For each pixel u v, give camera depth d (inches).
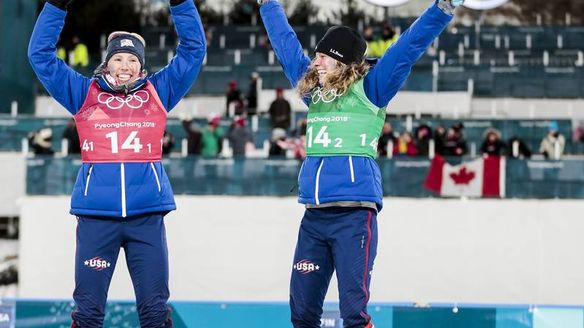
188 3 245.6
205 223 681.0
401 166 698.2
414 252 676.7
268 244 679.7
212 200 682.8
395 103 1074.1
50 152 776.9
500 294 673.0
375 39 1130.7
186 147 794.2
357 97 239.6
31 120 824.9
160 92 245.4
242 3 1392.7
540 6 1425.9
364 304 234.5
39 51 240.8
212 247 679.7
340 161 238.5
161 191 239.8
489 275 674.8
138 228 238.4
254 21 1387.8
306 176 241.4
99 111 240.2
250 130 841.5
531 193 698.8
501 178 697.0
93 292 237.0
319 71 242.7
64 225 685.3
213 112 1079.0
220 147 780.0
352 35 241.0
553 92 1096.8
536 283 671.8
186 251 679.7
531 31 1273.4
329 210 238.5
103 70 244.2
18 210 758.5
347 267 234.8
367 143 240.1
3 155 765.3
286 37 258.7
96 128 239.8
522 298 672.4
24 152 800.9
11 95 998.4
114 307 334.0
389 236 678.5
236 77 1095.6
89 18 1311.5
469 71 1093.1
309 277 240.7
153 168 240.2
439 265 675.4
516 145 775.7
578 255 670.5
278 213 681.0
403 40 235.6
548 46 1269.7
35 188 693.9
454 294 674.8
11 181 761.6
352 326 233.9
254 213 681.0
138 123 240.1
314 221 240.5
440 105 1074.1
